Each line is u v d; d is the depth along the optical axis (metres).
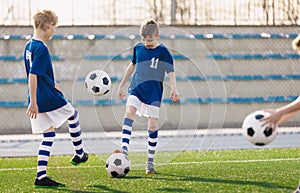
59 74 32.41
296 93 34.38
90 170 16.66
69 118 14.77
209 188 13.13
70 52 32.59
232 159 18.97
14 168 17.70
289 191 12.69
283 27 34.50
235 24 34.09
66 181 14.53
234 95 33.66
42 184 13.52
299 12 34.56
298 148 22.38
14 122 31.89
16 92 32.16
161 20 33.50
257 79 34.03
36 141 26.75
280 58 34.34
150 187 13.35
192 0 33.69
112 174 14.84
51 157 20.31
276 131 11.21
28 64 13.46
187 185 13.55
